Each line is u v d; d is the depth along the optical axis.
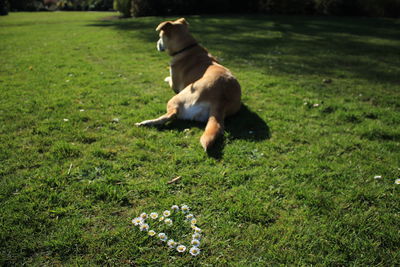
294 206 2.57
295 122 4.21
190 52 4.78
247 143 3.55
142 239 2.15
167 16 19.25
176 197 2.61
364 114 4.50
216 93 3.82
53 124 3.83
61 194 2.56
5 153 3.14
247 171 3.02
